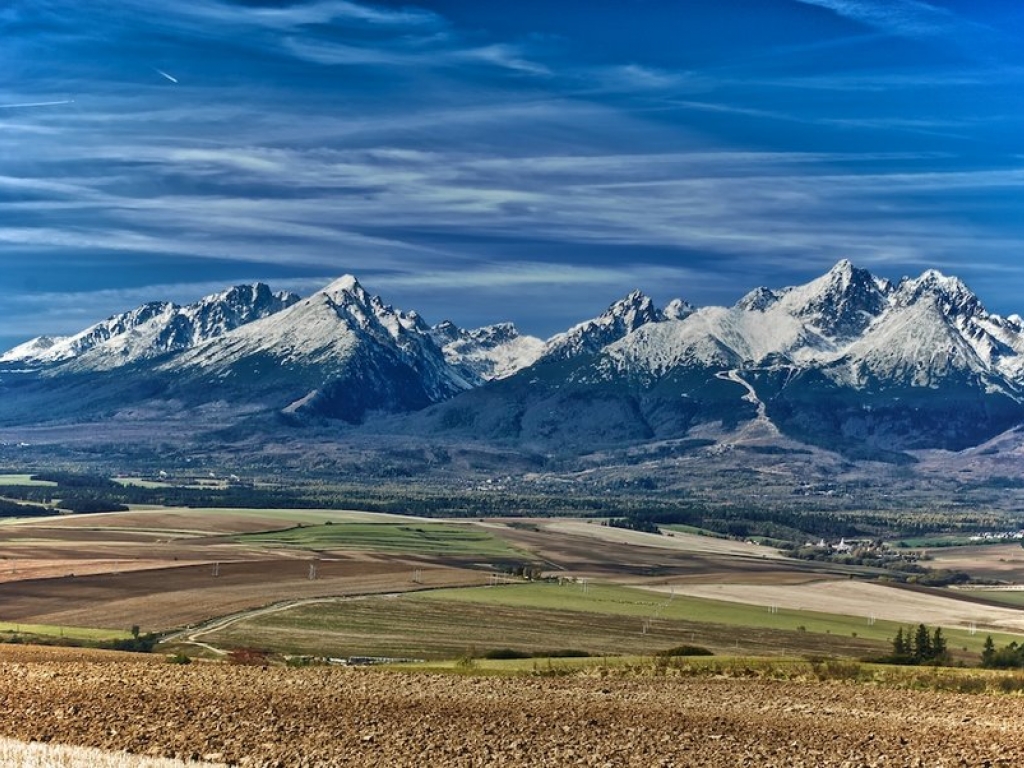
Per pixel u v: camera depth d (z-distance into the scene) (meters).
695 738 57.34
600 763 51.38
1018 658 127.19
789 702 69.94
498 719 61.75
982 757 53.03
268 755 51.53
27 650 96.62
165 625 139.50
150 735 55.41
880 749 54.91
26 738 54.31
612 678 82.50
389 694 69.94
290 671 82.00
